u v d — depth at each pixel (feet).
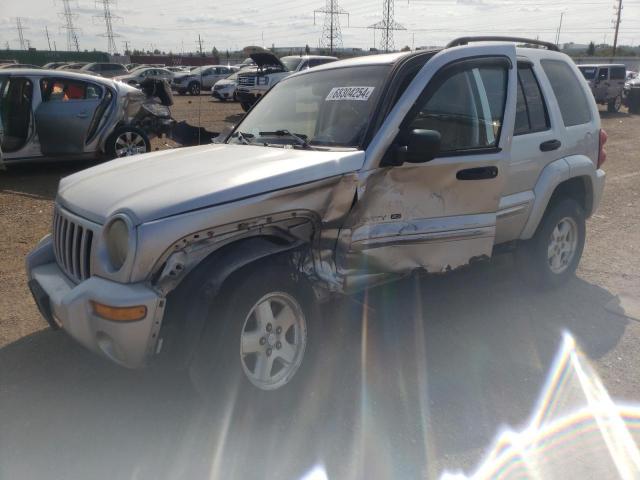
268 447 9.52
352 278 11.20
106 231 9.36
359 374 11.73
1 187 28.12
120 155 31.89
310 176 10.18
